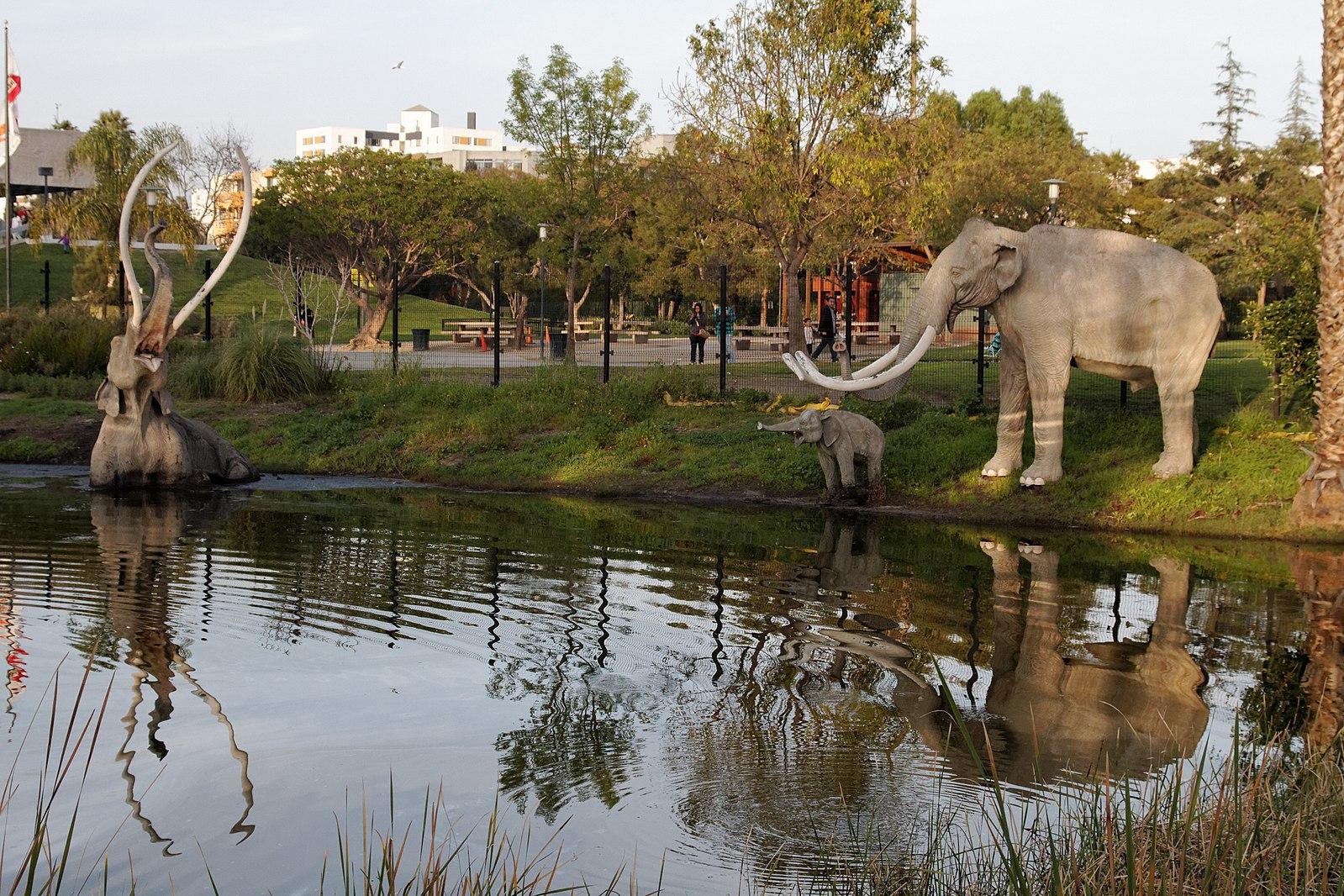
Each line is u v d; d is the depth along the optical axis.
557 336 34.09
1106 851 4.74
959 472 15.02
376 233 44.47
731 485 15.79
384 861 4.72
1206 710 7.11
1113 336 13.76
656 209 48.25
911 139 24.00
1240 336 36.78
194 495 15.07
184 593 9.47
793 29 23.36
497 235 45.25
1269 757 5.98
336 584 9.93
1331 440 12.92
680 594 9.81
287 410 20.31
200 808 5.61
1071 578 10.71
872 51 23.56
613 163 33.00
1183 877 4.50
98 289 41.22
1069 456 14.84
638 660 7.92
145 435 15.23
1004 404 14.55
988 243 13.70
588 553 11.52
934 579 10.59
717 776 6.00
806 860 5.14
